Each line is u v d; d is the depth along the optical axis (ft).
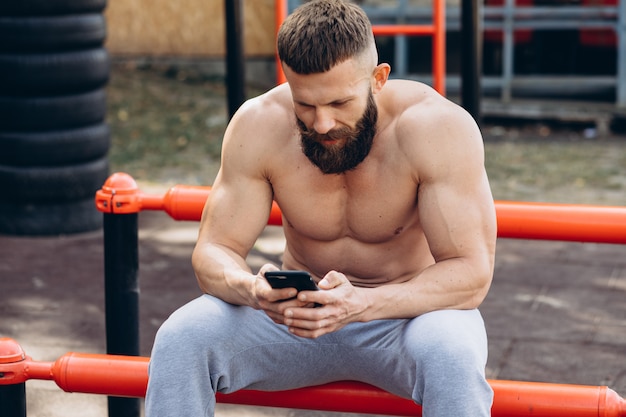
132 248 9.47
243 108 8.25
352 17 7.23
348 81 7.16
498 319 15.23
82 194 20.06
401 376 7.39
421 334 7.13
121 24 38.58
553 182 24.68
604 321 15.15
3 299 16.19
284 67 7.25
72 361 7.58
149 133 30.45
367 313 7.34
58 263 18.21
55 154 19.67
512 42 32.78
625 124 31.73
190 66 38.52
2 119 19.51
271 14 36.81
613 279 17.31
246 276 7.59
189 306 7.59
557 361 13.53
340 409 7.66
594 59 32.99
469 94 14.60
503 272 17.78
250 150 8.09
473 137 7.77
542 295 16.44
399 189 7.86
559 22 32.07
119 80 36.99
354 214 8.06
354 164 7.66
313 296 7.03
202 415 7.33
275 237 19.67
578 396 6.99
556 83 32.94
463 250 7.61
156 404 7.19
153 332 14.60
